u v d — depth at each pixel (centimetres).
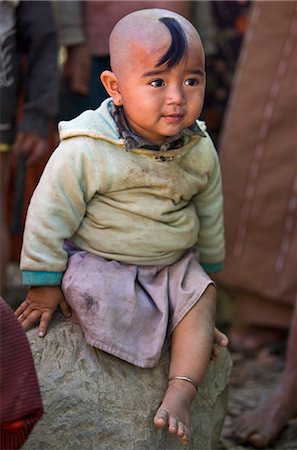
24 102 512
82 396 316
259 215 533
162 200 322
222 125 630
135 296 319
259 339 556
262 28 528
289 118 525
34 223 314
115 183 315
